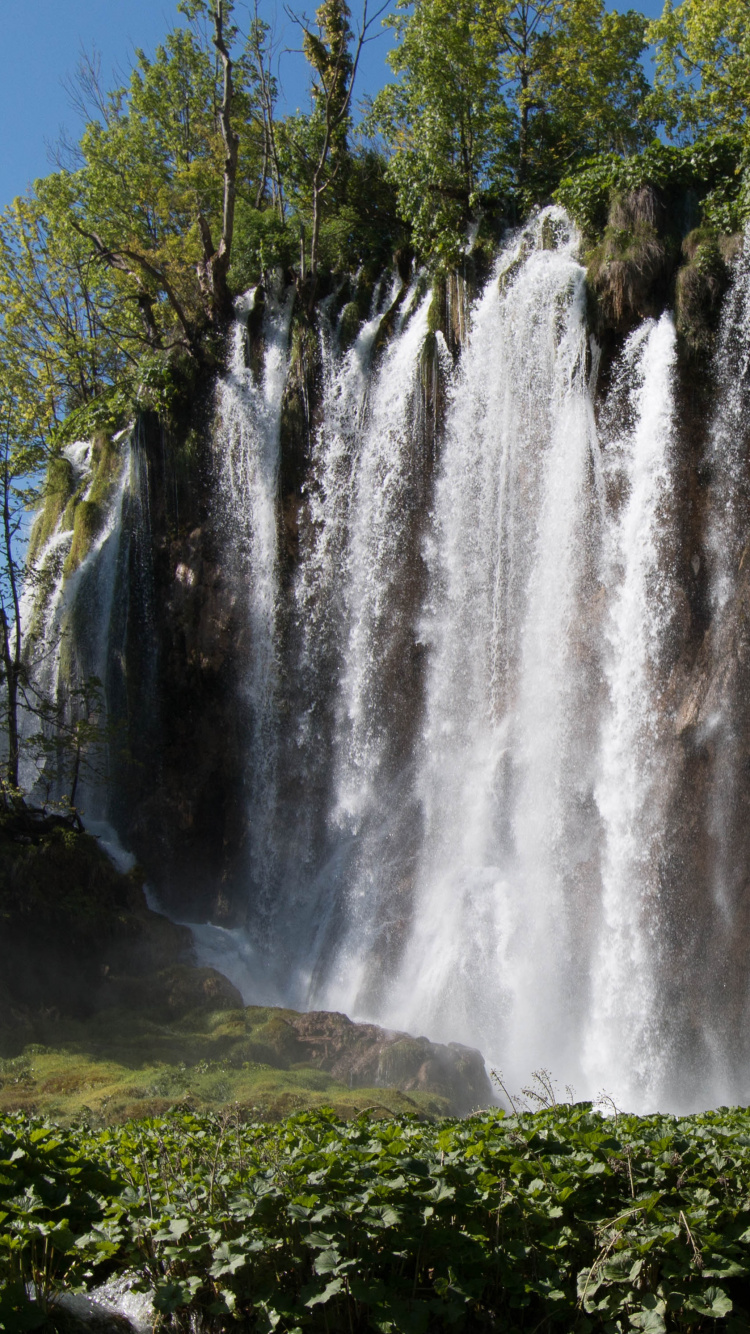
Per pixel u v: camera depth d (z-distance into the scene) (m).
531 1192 5.10
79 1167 5.65
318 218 25.19
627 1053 16.88
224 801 24.39
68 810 21.80
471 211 23.42
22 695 23.23
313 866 22.77
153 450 26.36
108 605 27.20
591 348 19.05
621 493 18.75
